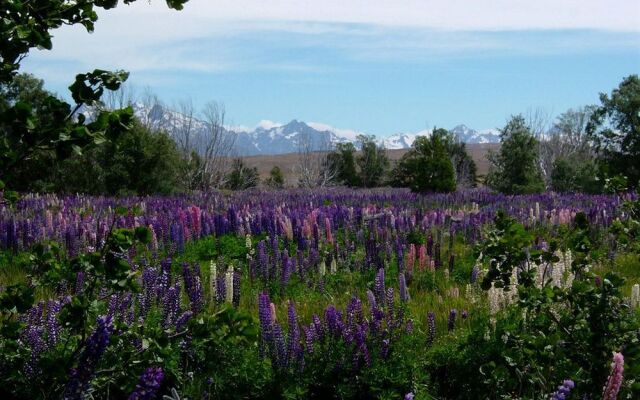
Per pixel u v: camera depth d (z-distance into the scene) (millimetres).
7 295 4934
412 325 7078
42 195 30359
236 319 4797
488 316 7461
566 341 5707
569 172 43469
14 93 34188
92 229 14781
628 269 12453
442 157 39812
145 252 12500
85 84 4355
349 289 10828
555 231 17484
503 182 37438
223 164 52750
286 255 10562
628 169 45625
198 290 7715
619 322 5414
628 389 4836
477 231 16156
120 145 4516
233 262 11828
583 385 5309
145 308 7383
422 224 16531
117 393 5258
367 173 67438
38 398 4969
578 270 6594
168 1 4750
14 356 5117
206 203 24781
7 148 4227
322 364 6340
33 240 14156
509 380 5598
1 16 4332
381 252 12945
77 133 4164
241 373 6035
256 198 28578
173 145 37875
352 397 6273
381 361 6340
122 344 4938
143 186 34969
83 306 4695
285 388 6031
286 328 8195
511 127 37938
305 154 67312
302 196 29891
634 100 45594
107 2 4633
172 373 5727
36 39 4242
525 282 6250
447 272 11625
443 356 6703
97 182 33719
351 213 17438
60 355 5508
